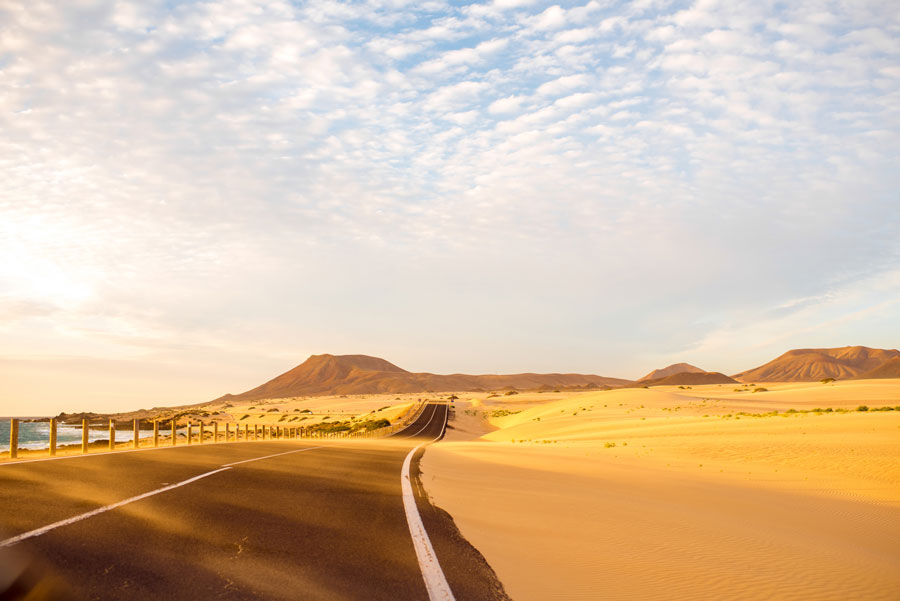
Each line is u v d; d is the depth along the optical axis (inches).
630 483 636.1
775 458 927.7
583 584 247.9
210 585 201.3
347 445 1111.6
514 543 307.6
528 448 1219.9
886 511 553.3
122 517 289.1
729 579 276.2
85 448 698.8
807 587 276.1
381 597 203.3
